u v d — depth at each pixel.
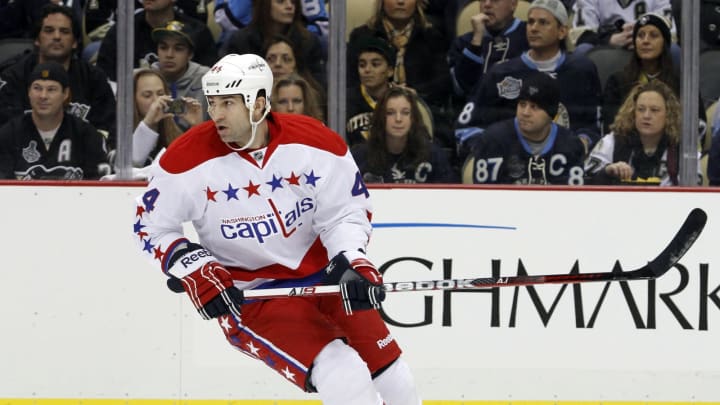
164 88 16.72
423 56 16.84
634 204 16.61
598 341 16.53
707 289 16.56
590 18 16.80
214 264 10.88
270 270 11.47
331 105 16.89
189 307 16.30
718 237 16.56
